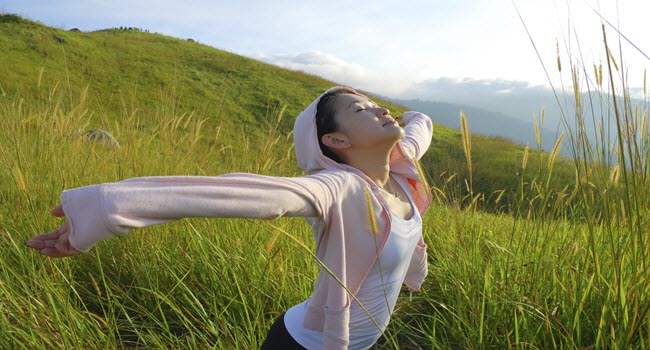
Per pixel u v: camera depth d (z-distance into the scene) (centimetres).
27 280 265
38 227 310
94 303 290
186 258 329
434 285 340
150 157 421
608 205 217
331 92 168
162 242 337
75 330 222
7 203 354
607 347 211
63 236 112
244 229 358
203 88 2738
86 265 313
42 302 236
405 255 163
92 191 106
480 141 2323
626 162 203
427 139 221
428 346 281
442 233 405
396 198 175
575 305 238
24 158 374
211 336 258
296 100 2912
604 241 267
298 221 386
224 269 304
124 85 2372
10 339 219
